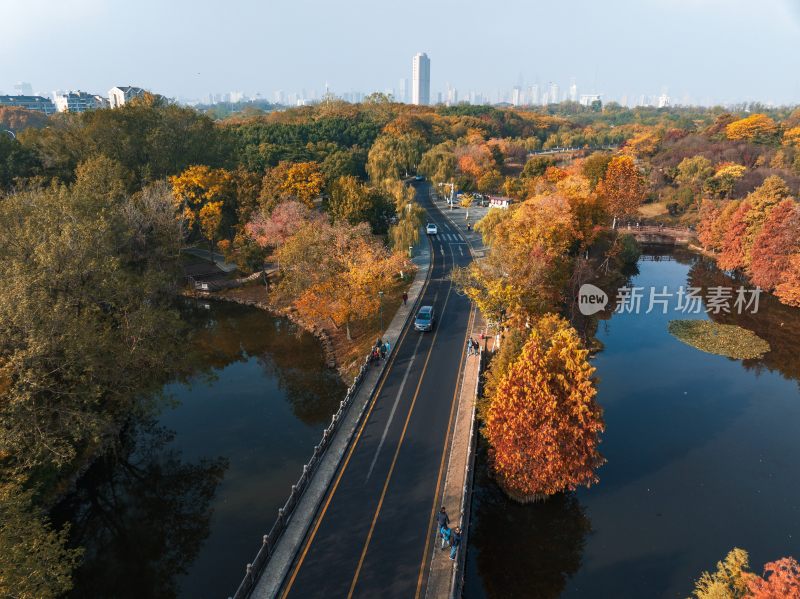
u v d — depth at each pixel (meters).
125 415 45.16
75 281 38.78
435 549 28.06
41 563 24.77
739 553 24.39
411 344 53.78
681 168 142.00
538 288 50.12
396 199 95.12
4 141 86.88
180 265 68.62
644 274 91.44
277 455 40.59
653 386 52.75
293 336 63.59
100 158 77.44
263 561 27.03
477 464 39.28
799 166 133.12
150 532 34.91
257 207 81.88
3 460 32.69
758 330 67.00
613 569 31.14
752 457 41.66
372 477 33.91
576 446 32.78
